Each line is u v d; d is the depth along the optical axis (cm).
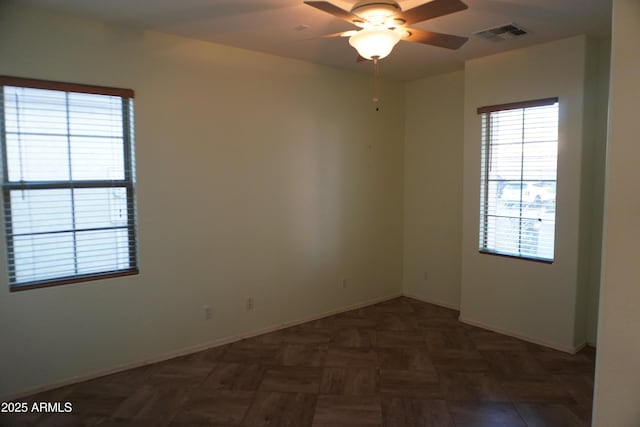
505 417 261
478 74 402
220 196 365
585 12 282
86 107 302
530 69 364
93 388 296
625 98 171
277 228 404
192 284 354
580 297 353
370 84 470
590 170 349
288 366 331
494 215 405
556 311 360
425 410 269
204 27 314
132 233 327
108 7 274
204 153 354
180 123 340
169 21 301
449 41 246
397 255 516
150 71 323
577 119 338
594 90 344
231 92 366
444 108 466
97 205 311
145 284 330
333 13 222
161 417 261
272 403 277
